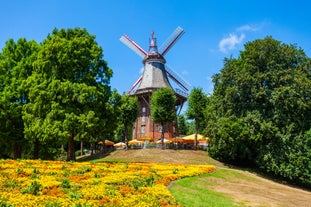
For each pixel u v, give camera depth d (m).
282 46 33.97
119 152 45.75
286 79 31.52
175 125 61.69
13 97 32.12
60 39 27.73
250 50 34.84
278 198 18.81
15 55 33.94
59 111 25.16
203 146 51.78
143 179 16.56
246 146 33.47
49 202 10.38
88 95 25.95
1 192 11.40
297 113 32.25
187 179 19.95
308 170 29.14
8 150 35.81
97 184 14.41
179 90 59.12
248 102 34.09
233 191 18.98
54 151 40.53
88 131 25.28
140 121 60.59
